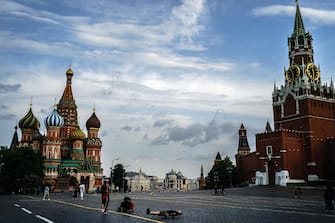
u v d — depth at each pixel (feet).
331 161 351.67
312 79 382.63
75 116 573.33
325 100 377.30
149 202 158.61
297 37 398.21
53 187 469.98
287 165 336.49
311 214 90.48
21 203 152.87
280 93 395.55
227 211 101.76
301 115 366.43
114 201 172.04
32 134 547.49
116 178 601.21
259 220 75.72
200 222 72.28
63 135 550.36
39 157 386.52
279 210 104.58
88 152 540.52
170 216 84.84
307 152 354.33
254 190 291.17
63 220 77.15
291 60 400.88
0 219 80.69
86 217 83.82
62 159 515.91
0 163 362.33
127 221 74.33
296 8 413.59
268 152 351.05
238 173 463.42
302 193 238.27
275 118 397.80
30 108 552.82
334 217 82.17
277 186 312.09
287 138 344.08
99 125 561.43
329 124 374.63
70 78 586.86
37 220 77.71
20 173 350.02
